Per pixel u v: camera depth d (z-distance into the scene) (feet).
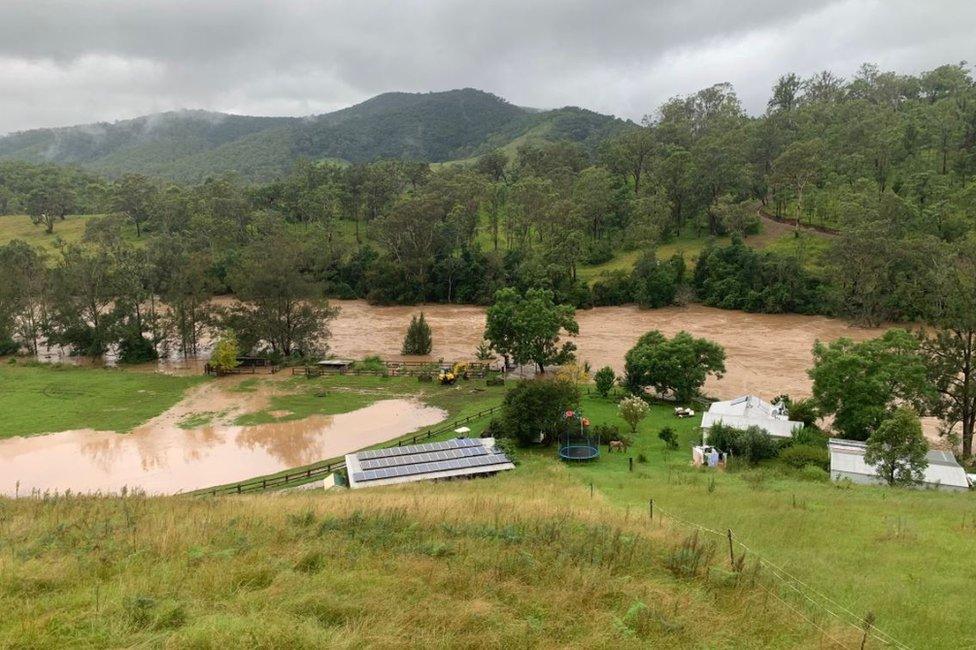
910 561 65.31
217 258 457.68
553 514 73.92
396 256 460.55
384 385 240.94
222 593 48.42
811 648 42.70
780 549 68.90
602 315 384.27
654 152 541.75
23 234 568.00
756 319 359.46
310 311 284.61
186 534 65.00
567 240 416.67
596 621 44.47
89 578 52.90
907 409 131.75
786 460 139.13
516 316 239.71
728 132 504.84
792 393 220.23
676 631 43.62
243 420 200.13
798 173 429.38
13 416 202.18
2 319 289.12
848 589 55.57
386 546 61.05
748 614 47.39
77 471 158.40
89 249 477.36
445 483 121.49
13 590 49.80
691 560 56.80
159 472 157.69
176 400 222.48
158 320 304.50
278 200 593.83
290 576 51.13
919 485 122.21
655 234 448.24
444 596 47.32
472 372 251.39
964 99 483.10
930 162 442.50
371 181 553.23
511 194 530.68
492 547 59.47
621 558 57.26
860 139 460.55
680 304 396.98
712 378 239.50
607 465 139.74
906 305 320.50
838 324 339.16
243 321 274.77
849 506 93.71
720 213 431.43
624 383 223.92
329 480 134.62
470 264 440.86
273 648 38.96
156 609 44.62
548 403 159.74
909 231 368.48
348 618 43.93
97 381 247.50
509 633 41.88
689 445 158.61
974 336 184.03
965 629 47.75
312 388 237.45
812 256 395.96
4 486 148.15
